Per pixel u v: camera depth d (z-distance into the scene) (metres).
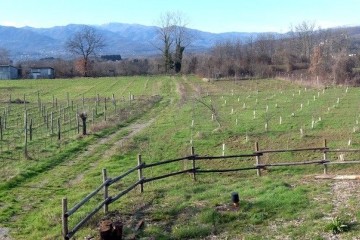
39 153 26.50
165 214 14.54
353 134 28.55
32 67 118.50
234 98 52.75
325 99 46.81
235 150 26.48
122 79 98.19
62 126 37.62
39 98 59.47
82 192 18.64
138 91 71.38
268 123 33.97
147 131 34.41
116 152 27.20
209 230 12.80
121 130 35.97
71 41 155.50
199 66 101.75
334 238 11.58
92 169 23.61
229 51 107.12
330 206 13.88
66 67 118.94
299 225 12.69
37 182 20.88
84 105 53.56
